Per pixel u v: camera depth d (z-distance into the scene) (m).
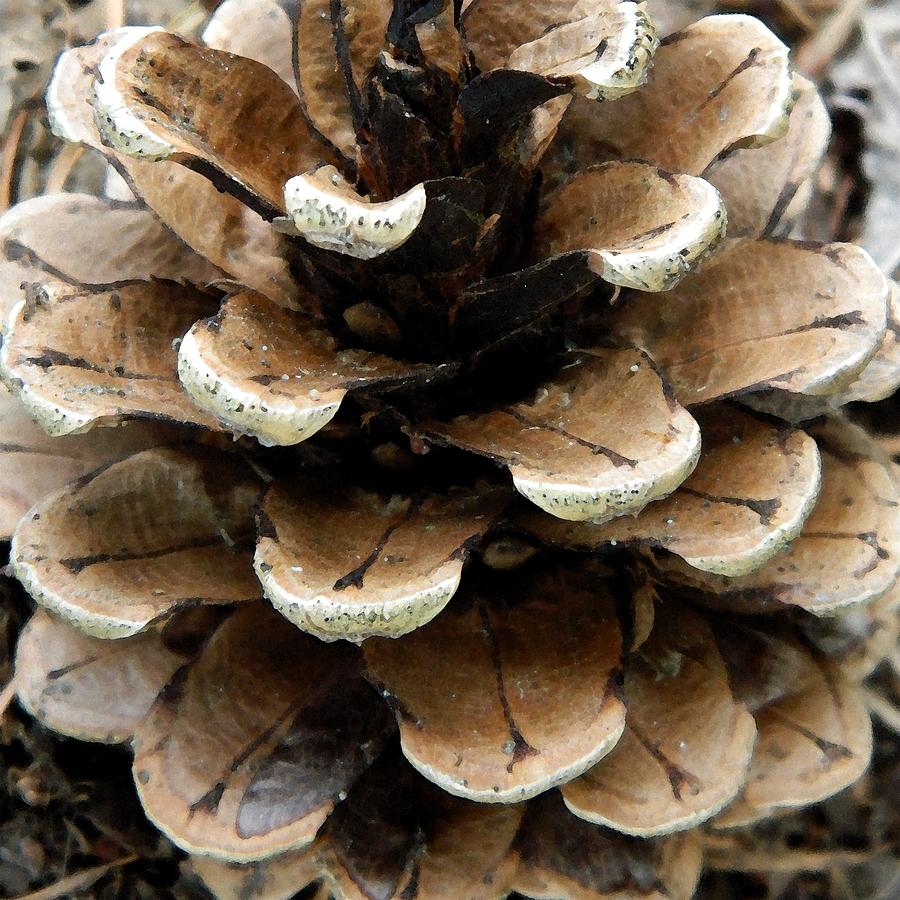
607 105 0.18
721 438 0.17
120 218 0.19
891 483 0.18
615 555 0.18
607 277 0.16
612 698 0.17
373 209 0.15
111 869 0.21
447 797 0.18
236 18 0.19
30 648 0.18
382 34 0.17
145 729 0.18
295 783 0.17
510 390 0.17
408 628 0.16
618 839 0.18
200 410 0.17
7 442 0.18
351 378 0.16
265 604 0.18
